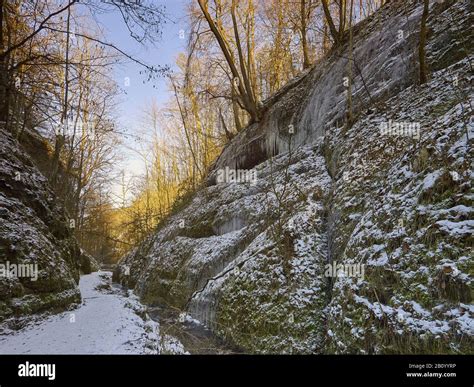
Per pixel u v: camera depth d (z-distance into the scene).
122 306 7.67
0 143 7.85
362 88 8.96
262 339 5.76
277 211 8.14
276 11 16.58
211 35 14.19
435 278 3.62
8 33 9.28
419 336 3.43
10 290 5.39
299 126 11.38
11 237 5.88
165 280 11.37
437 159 4.56
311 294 5.66
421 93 6.82
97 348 4.60
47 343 4.76
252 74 15.68
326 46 16.30
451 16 7.62
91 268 17.80
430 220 4.07
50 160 16.11
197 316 8.19
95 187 24.41
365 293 4.38
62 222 9.41
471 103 4.91
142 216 19.25
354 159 7.06
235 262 7.90
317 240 6.50
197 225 12.21
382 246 4.55
